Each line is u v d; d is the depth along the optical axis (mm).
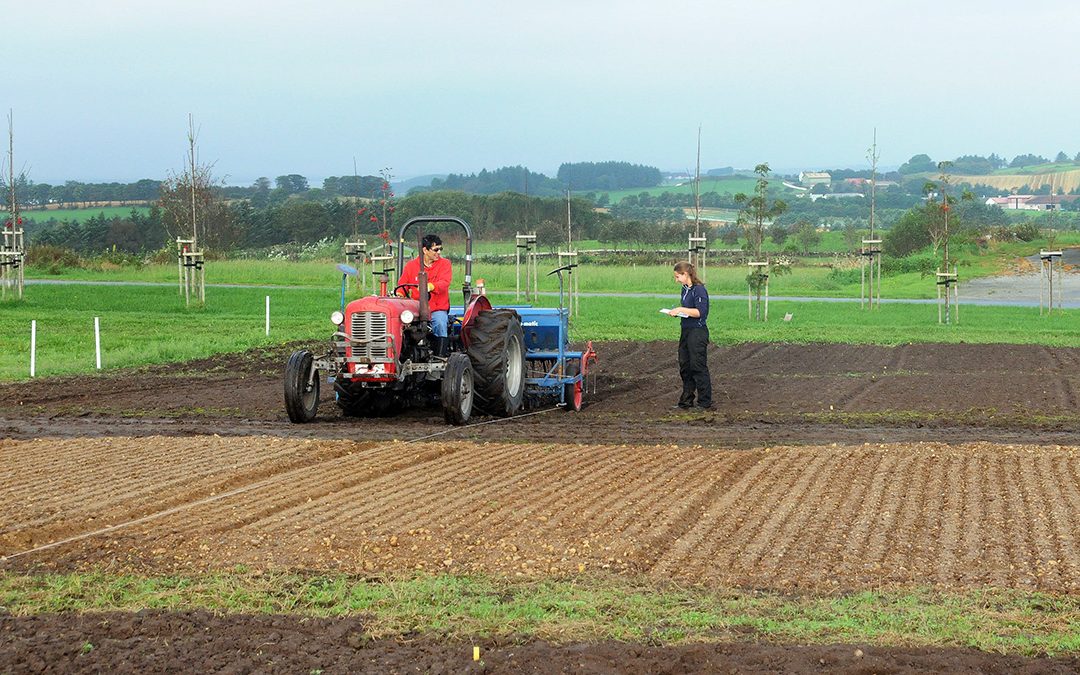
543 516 8148
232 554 7293
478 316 13523
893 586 6562
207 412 14086
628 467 10023
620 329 25031
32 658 5504
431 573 6867
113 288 40000
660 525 7875
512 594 6480
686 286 14531
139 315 29734
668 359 20203
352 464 10172
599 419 13602
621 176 160000
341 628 5895
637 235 71875
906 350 20984
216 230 64250
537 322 14625
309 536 7668
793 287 42562
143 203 102625
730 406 14703
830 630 5820
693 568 6934
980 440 11898
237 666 5387
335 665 5418
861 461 10266
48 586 6680
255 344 22406
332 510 8406
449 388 12664
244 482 9547
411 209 78062
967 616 6027
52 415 13875
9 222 36656
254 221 77500
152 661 5461
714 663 5402
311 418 13258
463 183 150000
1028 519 8039
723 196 131500
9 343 22938
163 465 10156
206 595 6461
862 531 7738
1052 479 9352
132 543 7566
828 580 6707
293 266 49469
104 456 10633
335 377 12875
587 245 70625
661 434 12359
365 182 106500
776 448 10984
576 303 30859
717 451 10859
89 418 13664
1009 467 9891
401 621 5996
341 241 61250
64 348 22328
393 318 12594
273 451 10812
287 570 6938
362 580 6746
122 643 5691
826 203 126750
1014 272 51062
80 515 8312
